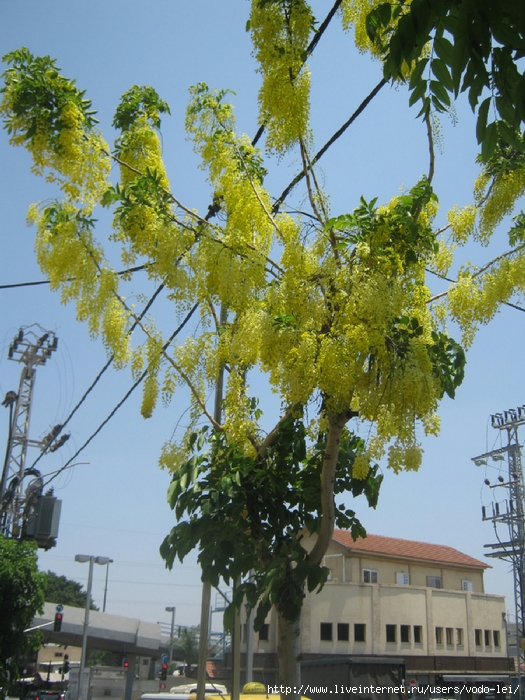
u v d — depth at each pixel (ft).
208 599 27.73
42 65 20.93
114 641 104.53
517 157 20.51
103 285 23.09
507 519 88.74
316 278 18.83
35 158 21.18
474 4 10.00
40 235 23.84
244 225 21.79
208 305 23.47
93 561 90.58
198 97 22.94
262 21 19.61
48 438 66.95
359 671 45.14
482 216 21.07
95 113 21.56
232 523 20.71
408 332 18.31
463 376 20.72
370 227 18.13
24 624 60.29
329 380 17.37
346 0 20.56
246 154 22.90
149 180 20.88
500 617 103.35
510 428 91.35
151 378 22.72
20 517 66.44
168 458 22.43
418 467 17.75
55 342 71.82
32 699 106.22
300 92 19.25
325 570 18.13
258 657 82.53
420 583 102.06
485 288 20.72
